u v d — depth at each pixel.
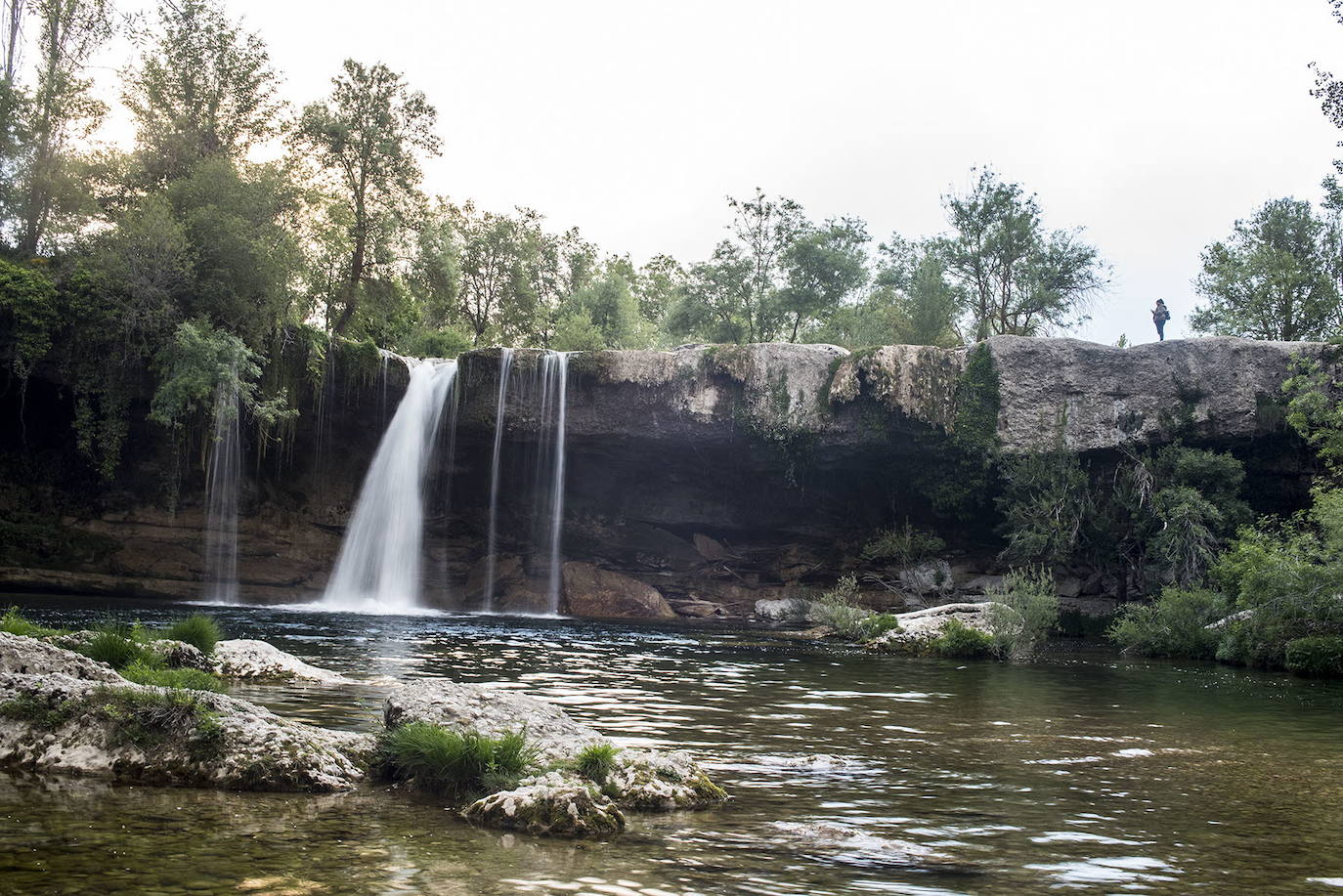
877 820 6.59
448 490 38.38
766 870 5.29
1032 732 11.26
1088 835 6.28
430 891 4.66
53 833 5.46
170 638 13.15
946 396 35.69
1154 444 35.16
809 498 39.38
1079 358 35.38
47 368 32.31
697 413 35.72
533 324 63.47
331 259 40.31
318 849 5.36
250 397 33.12
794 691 14.72
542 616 35.44
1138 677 19.03
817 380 35.62
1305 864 5.65
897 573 39.22
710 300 57.88
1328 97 27.78
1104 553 35.69
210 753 7.08
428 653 18.33
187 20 36.75
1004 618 23.33
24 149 34.78
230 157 38.12
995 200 50.47
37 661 8.77
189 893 4.50
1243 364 34.28
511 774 6.97
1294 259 50.78
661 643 23.91
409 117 41.88
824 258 55.81
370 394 36.78
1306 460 35.00
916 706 13.38
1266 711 13.95
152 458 35.12
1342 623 21.44
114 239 32.56
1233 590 25.22
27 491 34.03
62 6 35.69
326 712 9.97
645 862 5.38
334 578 37.34
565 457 38.19
